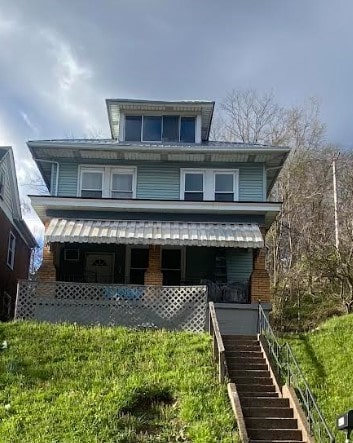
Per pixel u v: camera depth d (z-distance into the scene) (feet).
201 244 74.74
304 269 117.50
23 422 45.75
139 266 88.74
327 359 63.10
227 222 81.10
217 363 55.57
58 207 80.38
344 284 104.27
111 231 76.54
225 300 78.02
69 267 88.22
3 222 99.30
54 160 88.12
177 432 44.98
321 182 155.63
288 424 47.62
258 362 58.80
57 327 64.03
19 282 70.33
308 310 109.40
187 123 94.63
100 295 70.44
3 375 52.85
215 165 88.69
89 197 82.23
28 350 58.08
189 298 70.03
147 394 49.98
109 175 88.28
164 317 69.51
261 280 76.33
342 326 70.23
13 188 105.81
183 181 88.12
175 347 60.08
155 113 94.38
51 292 70.38
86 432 44.06
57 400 48.96
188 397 49.24
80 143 84.99
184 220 81.20
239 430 44.47
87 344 60.03
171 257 88.22
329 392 56.13
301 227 145.28
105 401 48.52
